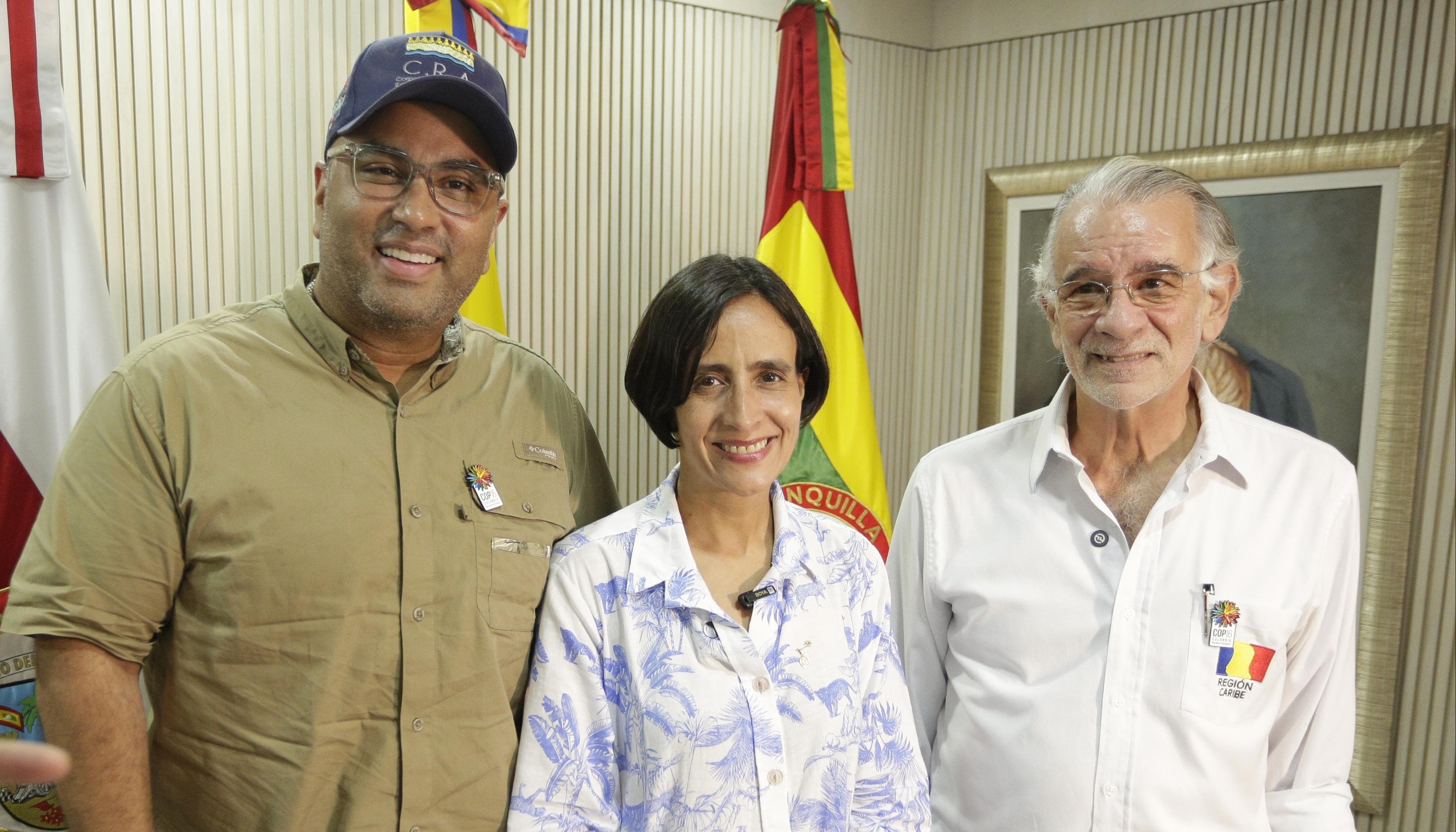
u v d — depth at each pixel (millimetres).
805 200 2504
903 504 1594
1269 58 2582
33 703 1719
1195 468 1334
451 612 1155
